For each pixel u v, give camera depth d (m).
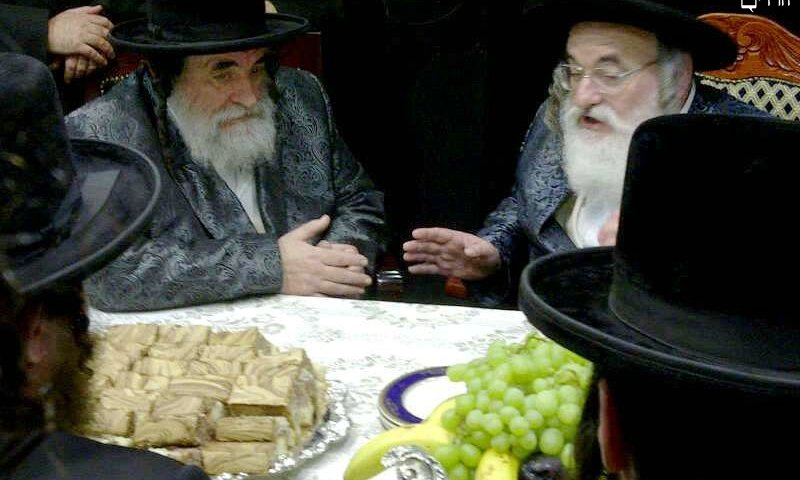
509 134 2.98
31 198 0.80
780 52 2.21
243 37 2.12
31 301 0.73
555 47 2.77
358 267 2.02
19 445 0.69
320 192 2.37
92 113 2.14
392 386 1.43
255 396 1.27
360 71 2.99
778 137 0.76
